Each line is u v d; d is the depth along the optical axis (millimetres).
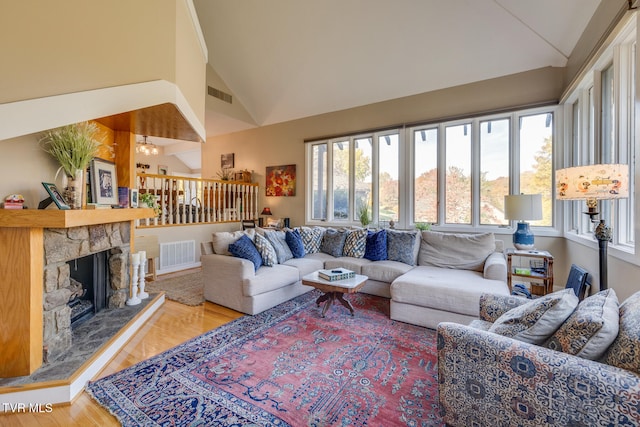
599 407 1044
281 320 2932
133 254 3086
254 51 5316
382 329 2723
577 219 3637
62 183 2297
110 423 1556
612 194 2010
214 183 6172
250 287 3023
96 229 2475
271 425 1529
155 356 2229
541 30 3449
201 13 4871
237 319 2953
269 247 3607
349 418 1582
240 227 6621
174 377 1953
